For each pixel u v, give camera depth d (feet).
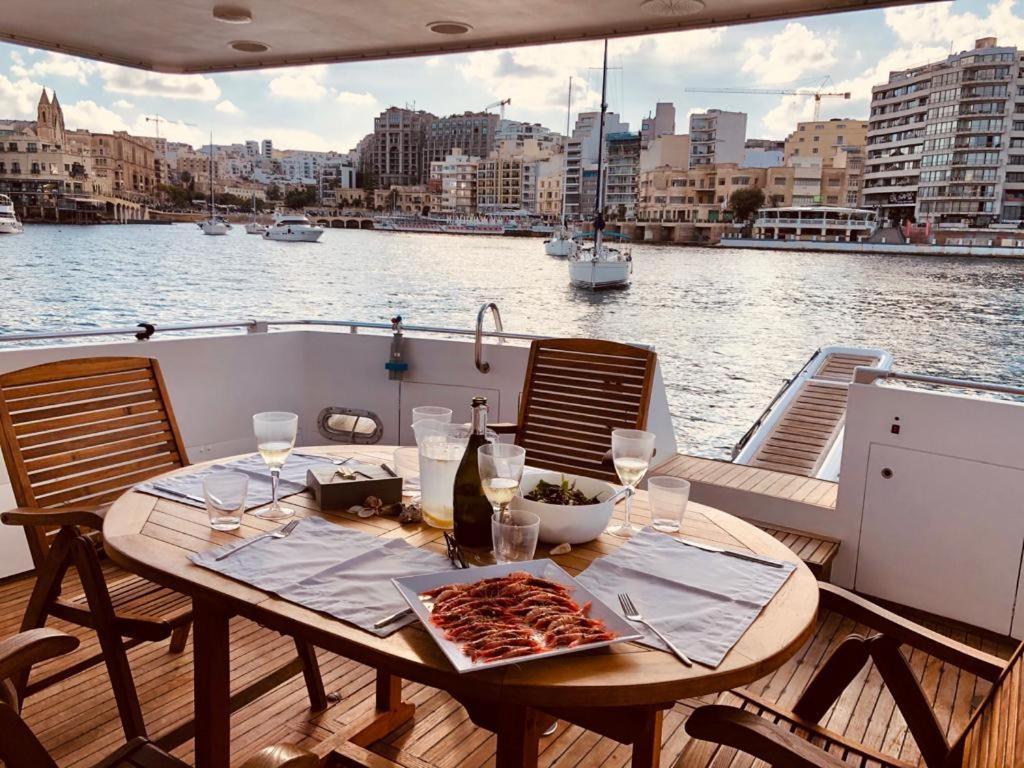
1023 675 3.18
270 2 10.07
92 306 64.28
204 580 3.82
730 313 91.97
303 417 12.76
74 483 6.32
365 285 98.78
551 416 8.16
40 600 5.42
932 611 8.65
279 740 5.92
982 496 8.21
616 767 5.80
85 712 6.19
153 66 13.73
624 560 4.24
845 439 8.95
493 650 3.05
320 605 3.56
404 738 6.07
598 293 91.71
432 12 10.38
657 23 10.72
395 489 5.15
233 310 78.13
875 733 6.40
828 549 8.91
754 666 3.14
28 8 10.48
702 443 44.45
